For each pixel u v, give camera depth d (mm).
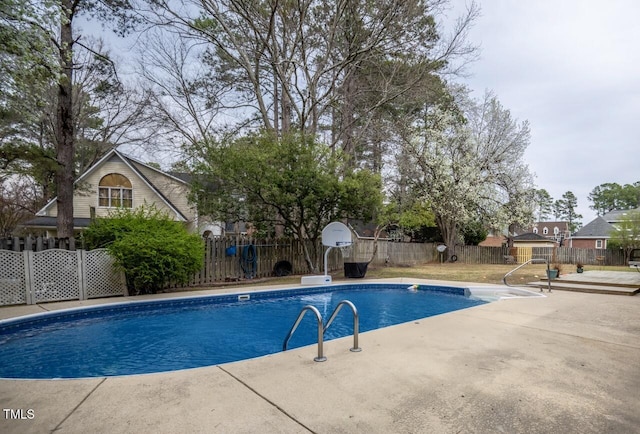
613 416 2432
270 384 2980
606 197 62875
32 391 2871
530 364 3482
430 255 23344
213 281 11086
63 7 5824
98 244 8758
